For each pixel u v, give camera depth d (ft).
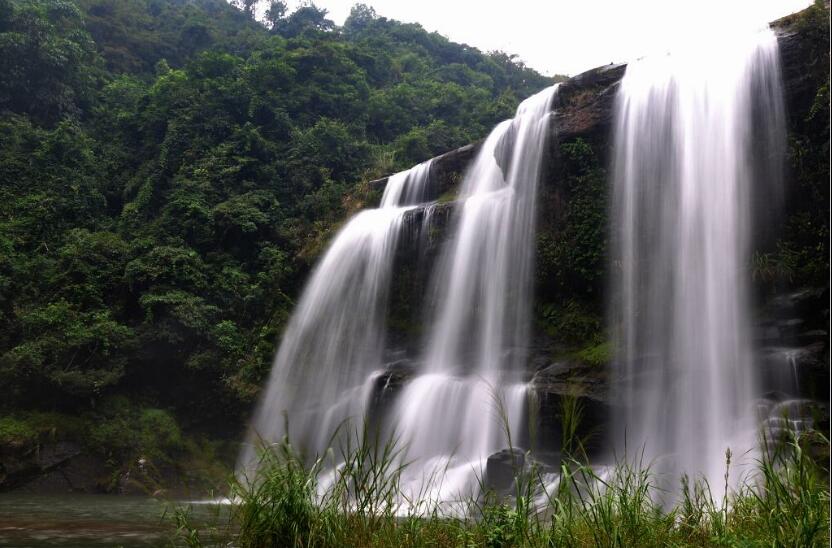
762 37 46.75
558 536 17.57
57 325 74.54
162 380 77.46
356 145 111.55
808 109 44.55
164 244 90.33
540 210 57.93
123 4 187.52
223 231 93.25
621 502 18.75
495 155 65.72
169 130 109.29
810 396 38.63
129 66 170.81
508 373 53.88
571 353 51.57
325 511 19.53
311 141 108.99
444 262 65.05
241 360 76.95
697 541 18.60
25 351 68.49
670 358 45.14
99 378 70.23
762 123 45.27
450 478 45.19
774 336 41.24
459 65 187.93
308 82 128.36
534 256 56.95
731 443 39.09
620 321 49.60
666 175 49.08
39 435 64.34
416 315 66.39
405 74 169.37
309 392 70.64
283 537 18.93
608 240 52.01
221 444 72.33
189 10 207.21
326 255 78.38
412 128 125.39
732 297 43.16
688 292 45.57
